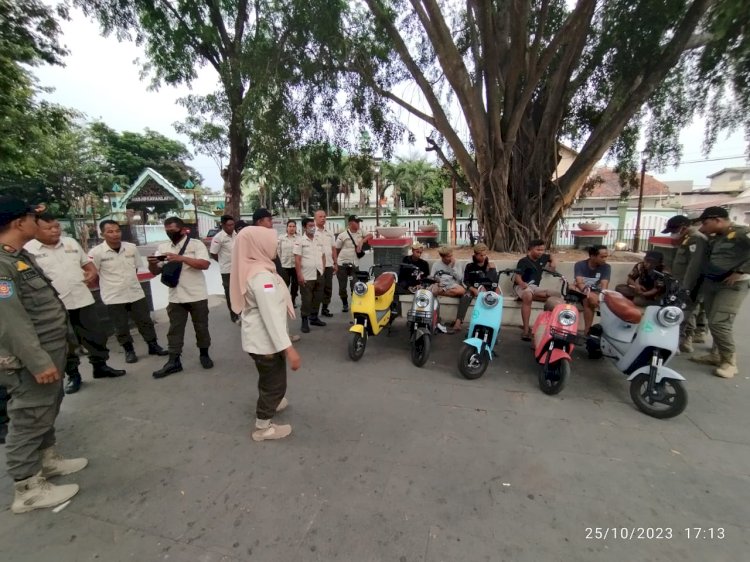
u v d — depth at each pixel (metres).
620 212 14.05
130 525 2.25
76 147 21.02
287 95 7.46
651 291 4.98
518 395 3.77
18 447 2.35
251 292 2.85
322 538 2.13
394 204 36.31
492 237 8.14
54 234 3.99
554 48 6.32
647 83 6.71
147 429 3.27
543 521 2.22
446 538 2.11
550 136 7.75
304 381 4.13
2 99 10.52
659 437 3.04
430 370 4.39
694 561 1.96
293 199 36.34
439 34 6.61
